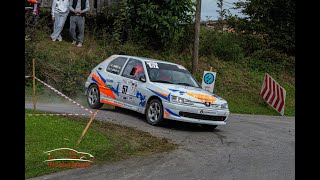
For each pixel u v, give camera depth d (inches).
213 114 438.0
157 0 784.9
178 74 489.7
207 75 576.7
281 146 391.9
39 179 259.8
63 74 646.5
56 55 683.4
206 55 865.5
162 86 448.5
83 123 413.1
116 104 496.1
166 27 781.3
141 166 298.5
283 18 935.7
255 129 482.9
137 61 495.2
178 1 792.9
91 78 534.3
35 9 678.5
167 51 816.9
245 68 868.6
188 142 384.8
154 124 445.4
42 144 321.4
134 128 420.2
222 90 770.2
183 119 428.5
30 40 647.1
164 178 272.2
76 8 724.0
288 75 895.1
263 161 330.3
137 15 779.4
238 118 577.9
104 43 761.6
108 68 521.0
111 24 802.2
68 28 778.8
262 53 909.8
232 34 933.2
